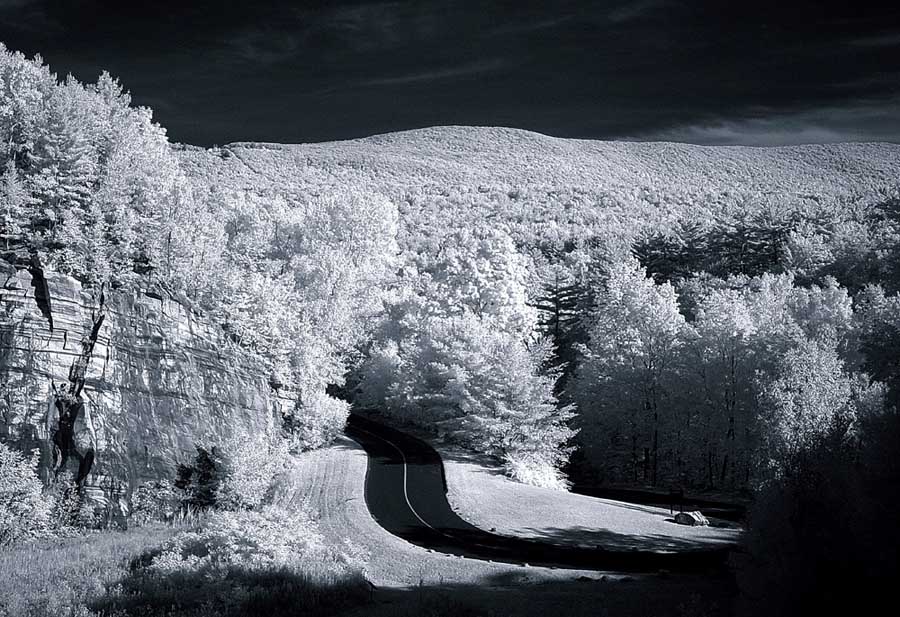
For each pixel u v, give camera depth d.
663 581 26.22
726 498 55.56
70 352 40.41
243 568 23.30
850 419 17.95
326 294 75.50
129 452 40.25
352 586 22.08
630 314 69.81
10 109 49.53
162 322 47.12
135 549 29.55
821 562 14.77
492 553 34.97
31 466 35.50
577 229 184.12
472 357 65.62
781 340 56.47
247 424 51.00
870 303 67.56
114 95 64.00
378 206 94.88
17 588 22.61
